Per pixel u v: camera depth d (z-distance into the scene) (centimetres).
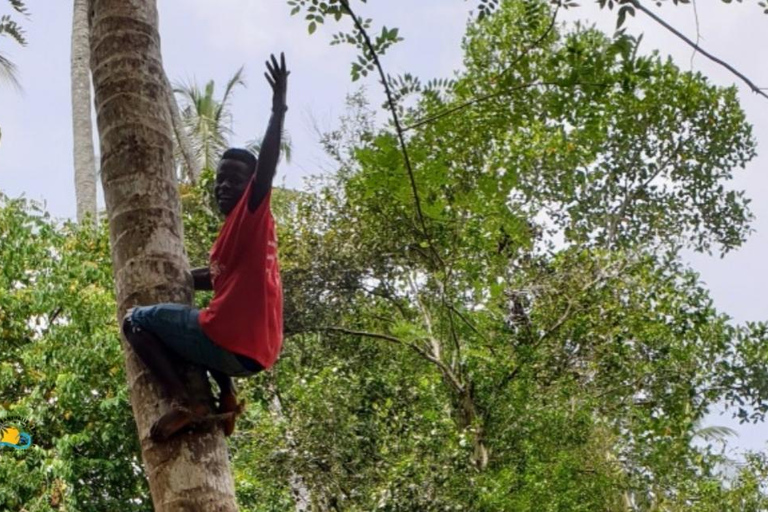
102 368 1309
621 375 1301
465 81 989
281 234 1205
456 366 1180
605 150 1647
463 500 1038
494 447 1138
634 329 1293
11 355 1383
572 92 751
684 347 1383
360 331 1245
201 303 1303
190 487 420
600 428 1243
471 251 1190
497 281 1231
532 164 1512
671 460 1327
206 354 434
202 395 439
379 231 1188
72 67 2033
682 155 1659
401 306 1227
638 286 1298
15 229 1405
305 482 1105
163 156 473
